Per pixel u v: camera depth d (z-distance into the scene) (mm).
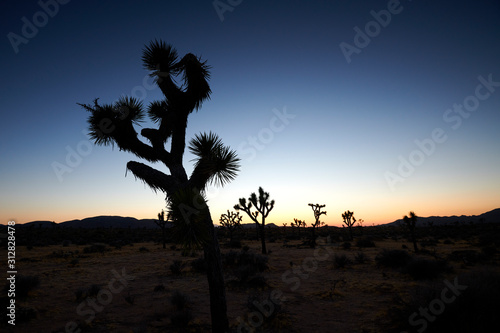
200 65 6398
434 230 59719
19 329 6992
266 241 41062
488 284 6121
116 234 62531
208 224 5465
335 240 39250
